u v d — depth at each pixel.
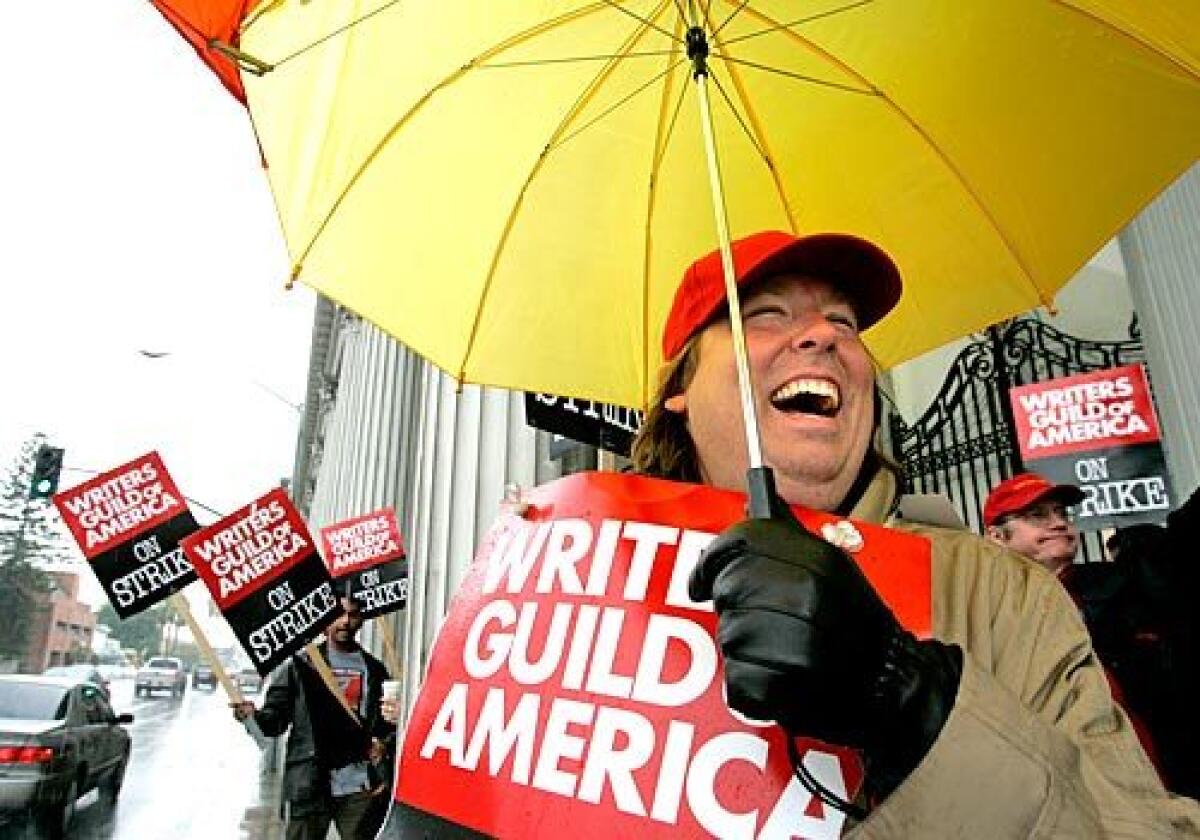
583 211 1.94
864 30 1.75
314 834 5.23
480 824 1.01
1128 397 4.54
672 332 1.45
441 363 1.95
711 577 0.79
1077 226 1.71
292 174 1.67
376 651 10.09
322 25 1.56
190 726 28.28
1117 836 0.80
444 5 1.68
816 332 1.23
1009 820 0.75
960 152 1.77
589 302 1.98
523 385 1.99
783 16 1.76
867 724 0.75
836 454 1.21
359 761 5.41
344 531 6.70
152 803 11.41
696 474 1.45
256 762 17.55
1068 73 1.65
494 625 1.16
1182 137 1.59
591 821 0.95
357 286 1.81
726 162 1.93
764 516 0.83
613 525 1.15
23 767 8.15
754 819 0.89
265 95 1.57
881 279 1.29
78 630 82.56
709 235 1.95
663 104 1.89
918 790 0.76
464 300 1.92
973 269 1.81
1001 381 7.57
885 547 1.05
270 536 5.37
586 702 1.02
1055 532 3.34
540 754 1.02
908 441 8.97
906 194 1.83
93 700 10.42
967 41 1.70
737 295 1.18
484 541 1.30
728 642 0.73
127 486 5.41
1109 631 2.57
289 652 5.26
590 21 1.78
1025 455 4.74
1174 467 5.38
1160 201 5.68
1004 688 0.81
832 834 0.87
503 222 1.91
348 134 1.71
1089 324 8.15
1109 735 0.92
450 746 1.10
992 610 1.04
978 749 0.76
